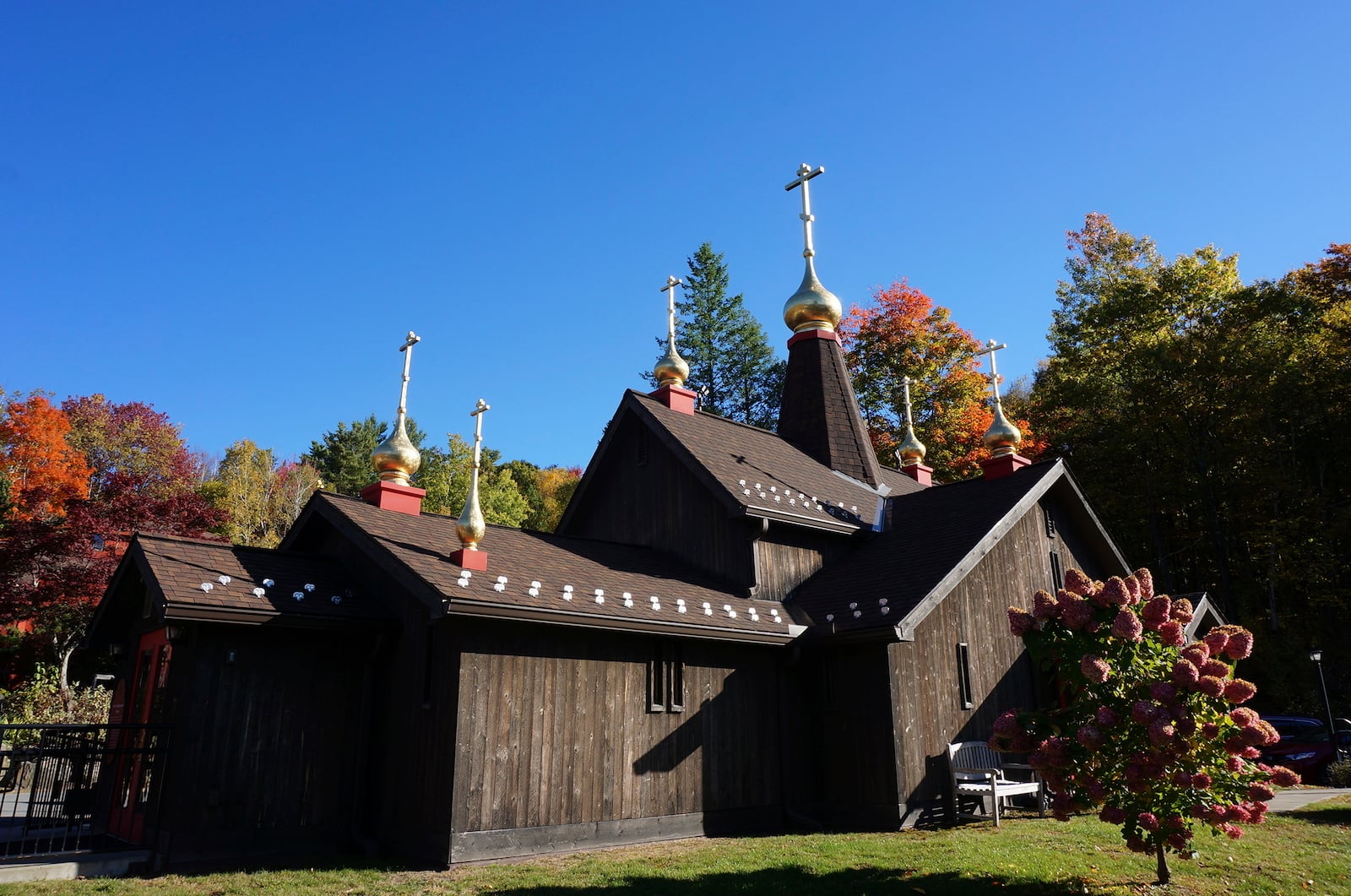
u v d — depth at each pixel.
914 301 39.62
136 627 13.89
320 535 14.79
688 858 10.72
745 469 16.91
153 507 25.28
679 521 16.69
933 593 13.84
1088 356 36.28
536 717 11.48
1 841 11.62
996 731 9.27
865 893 8.87
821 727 14.34
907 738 13.51
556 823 11.34
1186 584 34.00
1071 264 42.44
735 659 13.98
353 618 12.06
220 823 10.81
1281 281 32.62
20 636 26.14
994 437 20.06
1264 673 26.97
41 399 37.97
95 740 12.79
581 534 18.91
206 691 11.05
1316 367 30.52
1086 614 8.82
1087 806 8.80
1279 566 29.48
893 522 18.06
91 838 11.60
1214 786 8.46
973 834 12.16
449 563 12.20
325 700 12.09
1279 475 29.70
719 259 52.84
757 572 15.17
